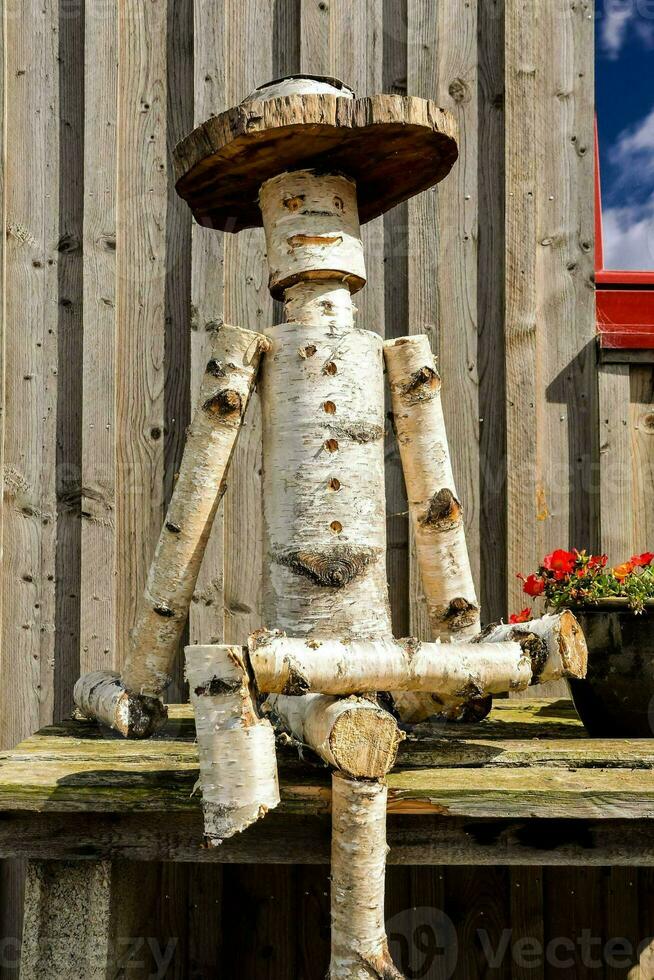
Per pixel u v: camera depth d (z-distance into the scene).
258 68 2.32
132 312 2.31
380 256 2.30
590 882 2.16
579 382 2.30
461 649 1.31
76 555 2.28
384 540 1.54
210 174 1.58
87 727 1.79
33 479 2.28
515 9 2.34
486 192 2.34
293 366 1.50
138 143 2.33
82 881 1.32
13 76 2.34
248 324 2.29
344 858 1.18
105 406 2.28
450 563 1.58
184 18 2.36
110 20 2.34
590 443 2.29
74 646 2.26
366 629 1.45
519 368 2.28
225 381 1.52
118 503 2.27
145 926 1.74
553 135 2.34
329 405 1.48
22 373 2.29
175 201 2.33
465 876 2.16
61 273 2.32
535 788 1.29
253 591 2.24
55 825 1.33
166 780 1.33
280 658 1.19
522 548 2.24
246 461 2.27
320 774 1.32
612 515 2.24
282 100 1.40
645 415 2.29
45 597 2.26
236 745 1.17
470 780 1.33
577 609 1.69
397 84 2.33
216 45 2.31
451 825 1.32
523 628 1.38
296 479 1.47
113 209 2.31
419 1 2.34
